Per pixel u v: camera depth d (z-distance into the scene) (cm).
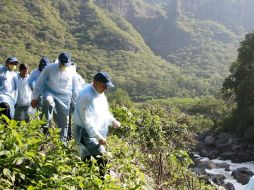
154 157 831
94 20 14350
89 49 12875
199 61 16275
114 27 14512
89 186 465
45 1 13712
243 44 4631
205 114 5994
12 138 468
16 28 11056
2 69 815
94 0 17462
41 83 691
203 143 4112
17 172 445
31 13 12356
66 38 12794
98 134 520
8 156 445
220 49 17512
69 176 447
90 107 523
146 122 1045
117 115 912
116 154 654
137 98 10362
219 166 2934
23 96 870
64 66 681
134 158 723
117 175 566
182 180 795
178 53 17150
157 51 17425
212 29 19200
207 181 1270
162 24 18562
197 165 2838
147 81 11106
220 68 15725
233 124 4434
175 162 842
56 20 13312
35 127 530
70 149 555
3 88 805
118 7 18262
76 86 718
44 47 11012
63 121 696
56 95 690
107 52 13275
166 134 1323
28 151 468
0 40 10144
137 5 19288
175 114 1720
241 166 3344
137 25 18588
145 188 536
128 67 12600
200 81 12069
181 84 11794
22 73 872
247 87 4281
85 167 488
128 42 14138
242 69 4481
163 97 10494
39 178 450
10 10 11656
